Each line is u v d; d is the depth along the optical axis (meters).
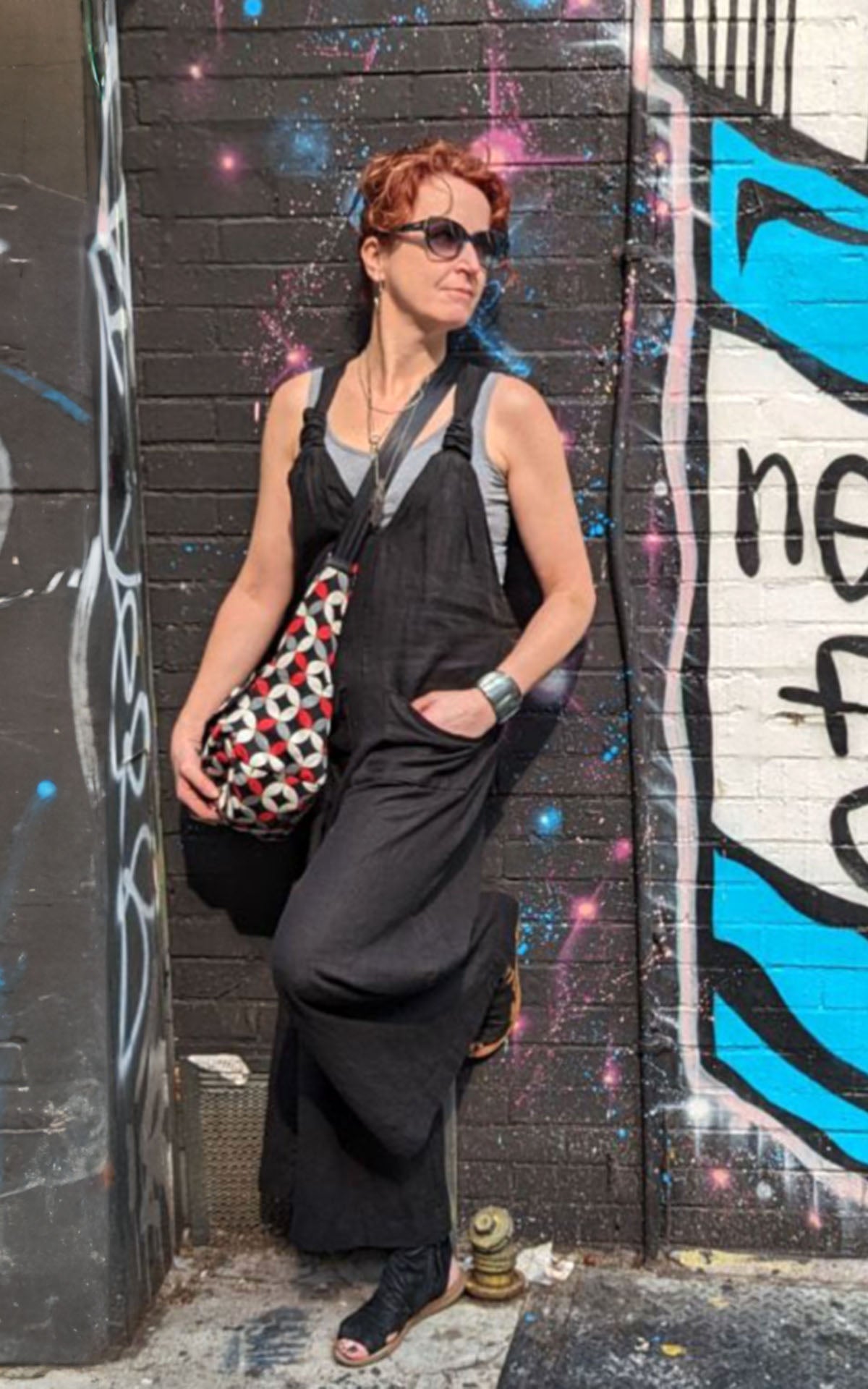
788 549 3.33
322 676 3.07
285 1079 3.48
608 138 3.27
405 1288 3.21
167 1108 3.56
